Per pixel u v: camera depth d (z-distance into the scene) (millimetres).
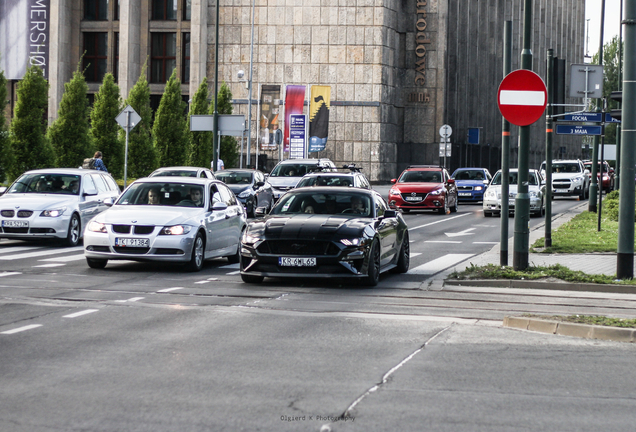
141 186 22359
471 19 99938
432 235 33844
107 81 56125
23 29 86750
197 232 20719
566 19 139625
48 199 26922
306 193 19875
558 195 64500
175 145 63125
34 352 10625
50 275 19344
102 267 21094
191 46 87062
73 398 8383
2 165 41812
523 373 9812
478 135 94562
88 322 12961
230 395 8547
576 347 11469
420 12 90062
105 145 55875
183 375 9445
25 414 7793
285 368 9867
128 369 9727
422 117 90875
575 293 17641
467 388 9000
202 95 70062
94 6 88938
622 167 18312
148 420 7605
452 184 50250
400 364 10180
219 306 14883
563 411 8117
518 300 16516
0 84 41688
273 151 87562
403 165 91250
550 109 26000
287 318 13648
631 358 10789
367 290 17719
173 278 19328
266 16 87812
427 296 16906
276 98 78500
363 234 17922
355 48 86875
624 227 18328
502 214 21062
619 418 7906
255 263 17859
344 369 9844
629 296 17250
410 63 90812
